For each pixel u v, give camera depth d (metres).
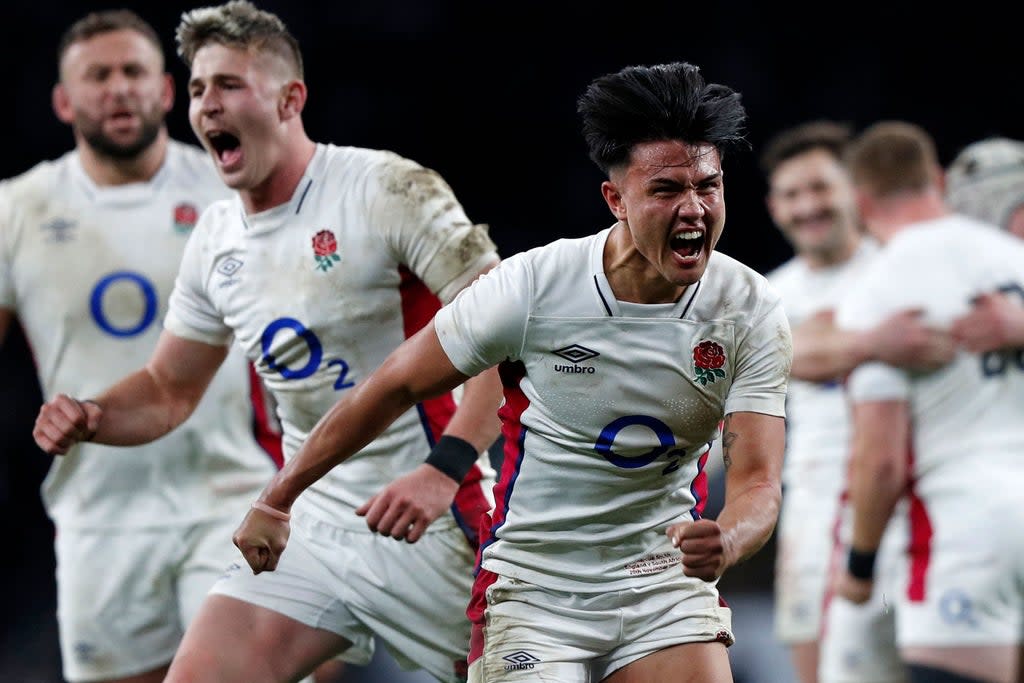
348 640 15.17
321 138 54.19
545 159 55.59
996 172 22.39
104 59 19.61
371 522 13.55
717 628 12.70
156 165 20.39
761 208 52.41
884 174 21.11
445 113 55.19
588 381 12.05
